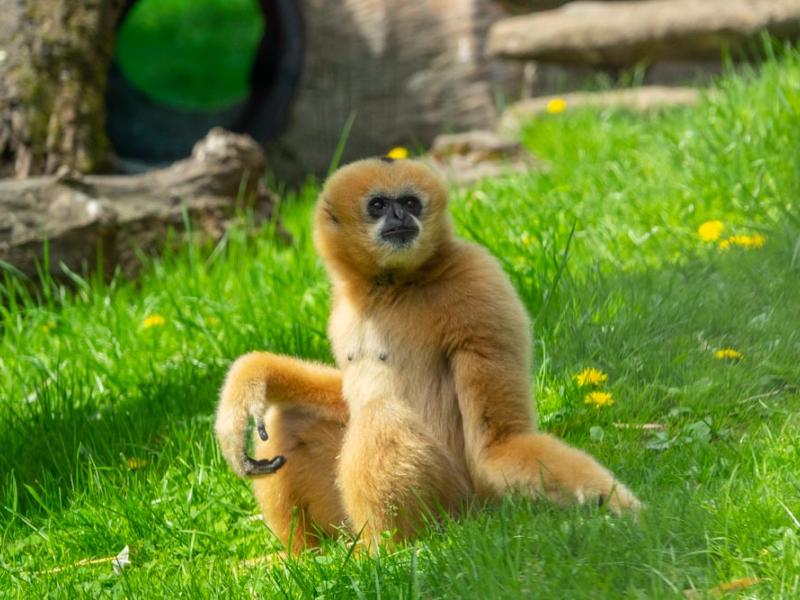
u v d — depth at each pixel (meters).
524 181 17.00
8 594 8.91
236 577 8.59
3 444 11.92
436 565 7.53
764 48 20.92
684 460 9.23
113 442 11.59
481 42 26.09
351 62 26.91
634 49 22.23
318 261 14.77
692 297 11.93
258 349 12.91
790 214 12.97
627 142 17.67
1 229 16.12
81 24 20.22
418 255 9.07
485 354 8.75
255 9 45.06
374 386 9.18
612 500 7.93
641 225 14.41
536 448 8.32
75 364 13.49
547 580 7.04
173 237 17.09
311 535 9.54
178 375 12.92
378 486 8.46
